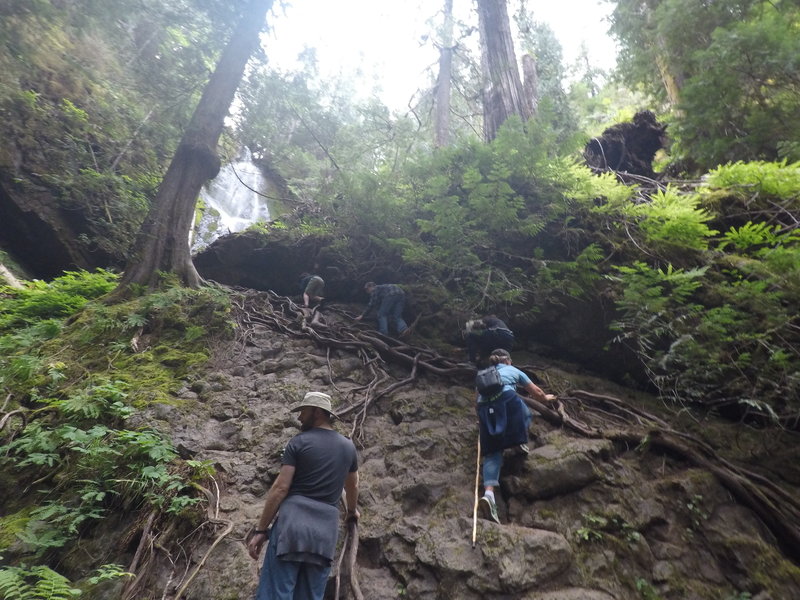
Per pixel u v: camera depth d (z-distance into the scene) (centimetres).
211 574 276
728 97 777
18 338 555
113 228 1142
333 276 791
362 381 525
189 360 534
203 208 1523
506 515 325
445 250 623
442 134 1255
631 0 1078
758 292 438
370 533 312
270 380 509
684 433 397
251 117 985
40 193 1094
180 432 406
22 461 377
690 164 953
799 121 721
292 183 1071
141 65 1043
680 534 310
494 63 991
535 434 397
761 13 841
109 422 412
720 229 583
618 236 597
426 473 365
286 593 215
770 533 318
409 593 272
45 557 304
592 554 289
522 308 588
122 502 332
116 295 676
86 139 1240
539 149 625
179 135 1095
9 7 801
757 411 422
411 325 621
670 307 495
